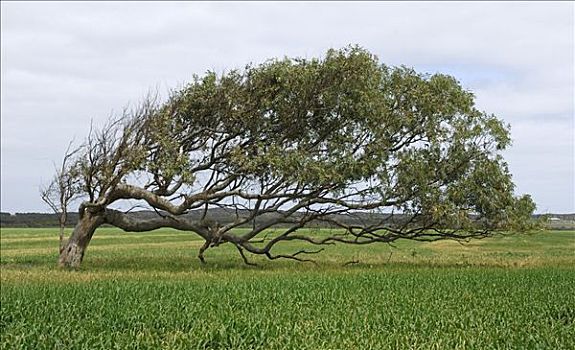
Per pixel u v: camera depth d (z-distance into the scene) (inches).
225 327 579.8
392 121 1254.9
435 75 1318.9
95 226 1338.6
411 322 617.3
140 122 1284.4
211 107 1285.7
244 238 1325.0
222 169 1295.5
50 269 1255.5
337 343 528.1
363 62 1243.8
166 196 1307.8
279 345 525.3
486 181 1286.9
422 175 1233.4
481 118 1302.9
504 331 573.3
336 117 1264.8
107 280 1003.3
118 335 571.2
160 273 1146.0
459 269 1229.7
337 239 1355.8
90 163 1289.4
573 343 534.0
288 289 860.0
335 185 1235.2
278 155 1201.4
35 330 565.0
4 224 5895.7
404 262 1496.1
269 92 1259.8
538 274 1084.5
